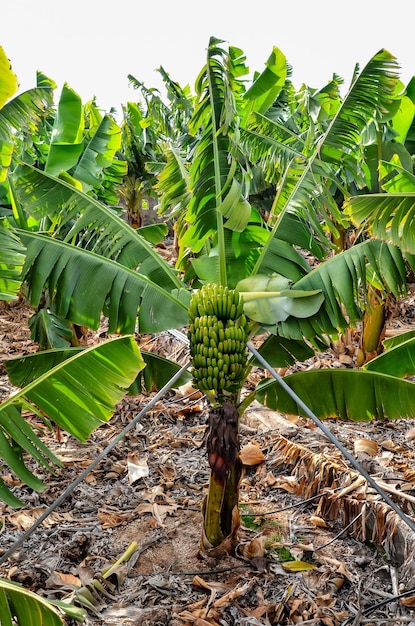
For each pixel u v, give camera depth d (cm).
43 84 490
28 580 280
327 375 288
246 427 461
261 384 300
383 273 291
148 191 1005
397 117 476
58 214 340
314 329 285
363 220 273
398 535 298
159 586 283
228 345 252
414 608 265
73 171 523
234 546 306
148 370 317
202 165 310
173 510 353
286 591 277
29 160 551
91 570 291
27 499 363
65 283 286
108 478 396
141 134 1009
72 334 430
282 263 311
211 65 284
